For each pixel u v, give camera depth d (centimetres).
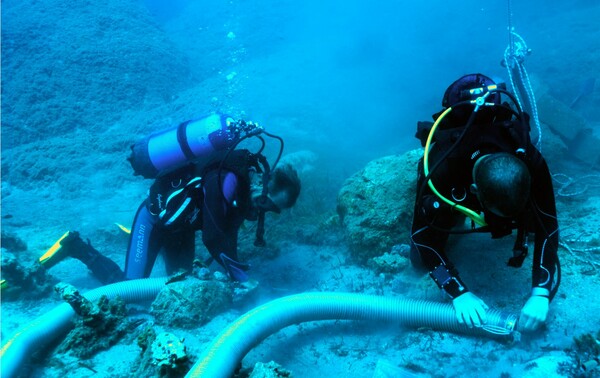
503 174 173
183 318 288
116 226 583
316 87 1291
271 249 446
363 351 258
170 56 1566
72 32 1525
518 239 213
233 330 229
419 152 390
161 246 381
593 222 345
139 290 328
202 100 1220
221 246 310
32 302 374
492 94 211
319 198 626
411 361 237
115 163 914
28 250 513
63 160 930
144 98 1330
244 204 321
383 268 347
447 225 232
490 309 239
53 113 1197
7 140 1127
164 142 344
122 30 1627
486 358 228
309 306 262
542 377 200
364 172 409
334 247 432
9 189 872
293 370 248
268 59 1689
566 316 242
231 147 308
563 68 1109
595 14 1561
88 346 273
